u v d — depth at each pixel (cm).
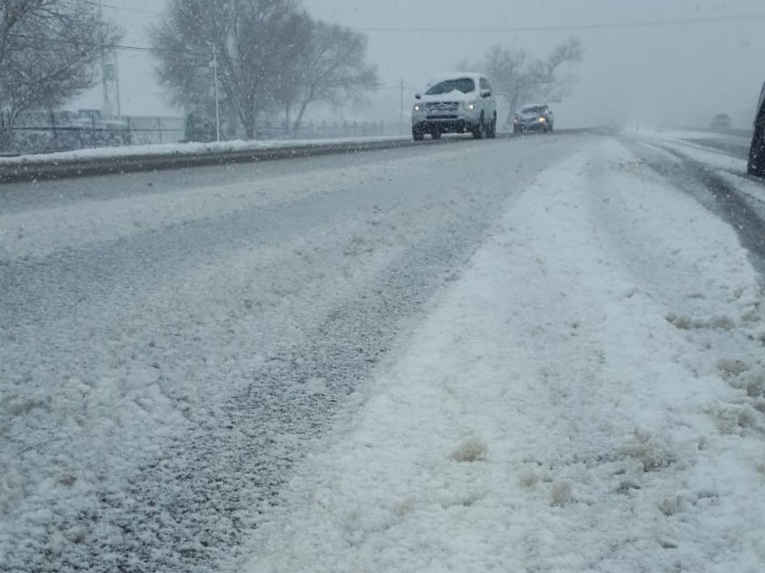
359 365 272
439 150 1548
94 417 218
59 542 157
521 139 2241
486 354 280
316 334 308
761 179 1130
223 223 573
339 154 1410
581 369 267
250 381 254
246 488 182
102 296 351
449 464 194
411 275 418
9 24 2331
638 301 355
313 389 248
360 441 207
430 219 609
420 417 223
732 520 168
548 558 154
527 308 348
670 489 183
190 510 172
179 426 216
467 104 2019
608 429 218
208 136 3628
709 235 578
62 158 1201
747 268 454
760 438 209
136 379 248
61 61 2523
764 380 254
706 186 985
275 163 1177
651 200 796
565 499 176
